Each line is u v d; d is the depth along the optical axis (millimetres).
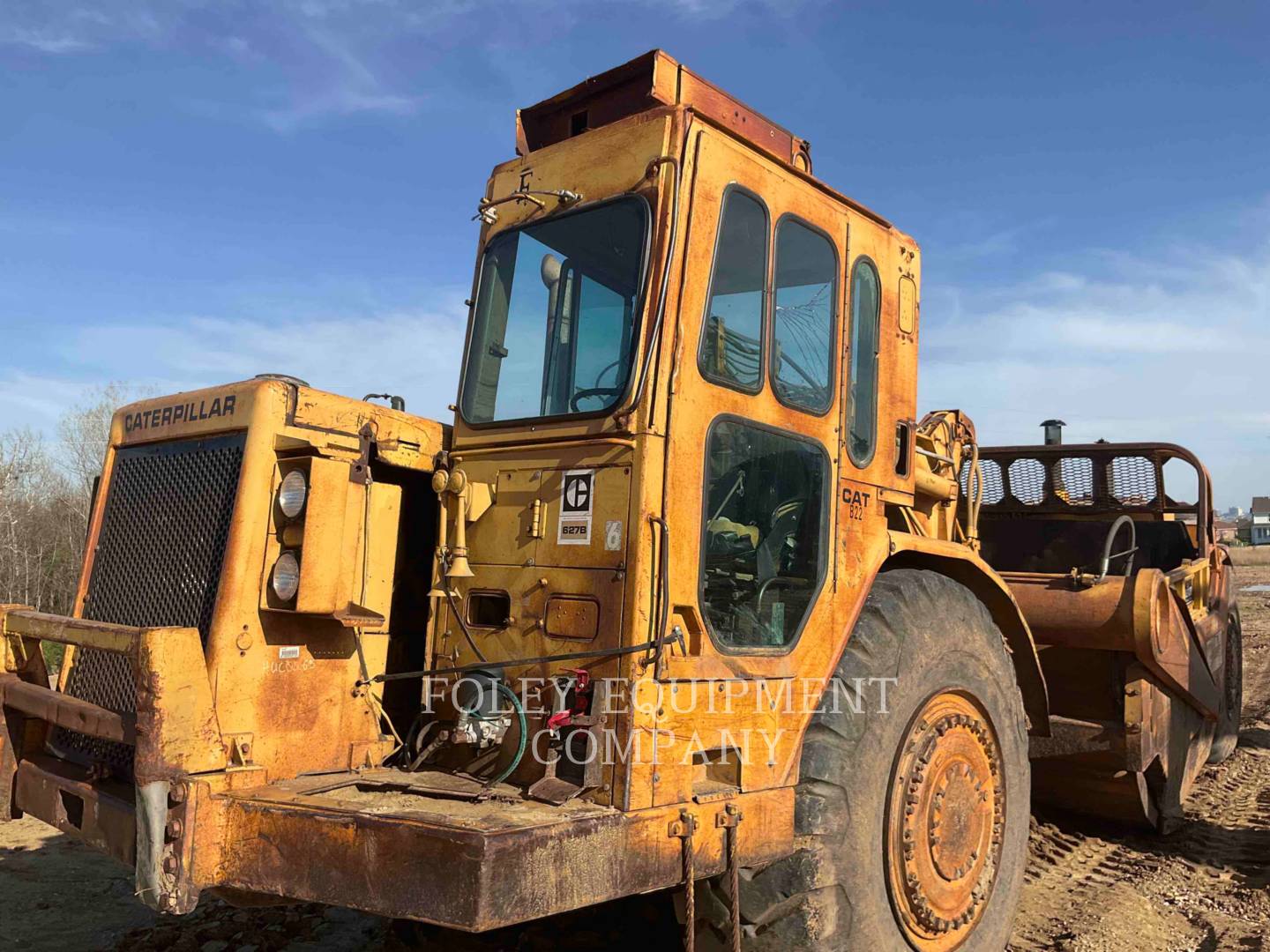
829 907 3252
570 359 3398
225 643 3041
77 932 4441
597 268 3383
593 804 2783
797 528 3537
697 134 3271
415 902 2387
